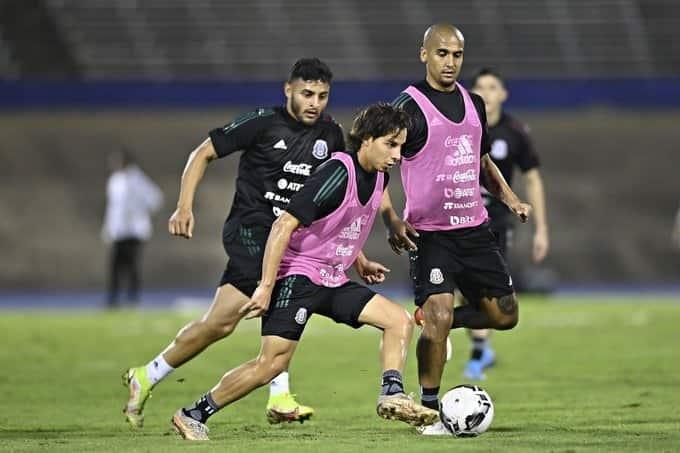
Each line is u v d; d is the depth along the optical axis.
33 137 95.50
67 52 99.69
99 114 95.19
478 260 25.75
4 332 57.34
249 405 31.30
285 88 25.69
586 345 49.06
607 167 98.50
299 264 23.22
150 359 45.38
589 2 105.31
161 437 24.06
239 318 25.77
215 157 25.34
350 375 39.34
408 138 24.89
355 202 22.73
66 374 40.31
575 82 94.69
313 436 23.88
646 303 74.88
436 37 24.86
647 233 98.25
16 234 94.81
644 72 102.44
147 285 94.44
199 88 93.56
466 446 21.33
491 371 39.72
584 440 22.48
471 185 25.34
